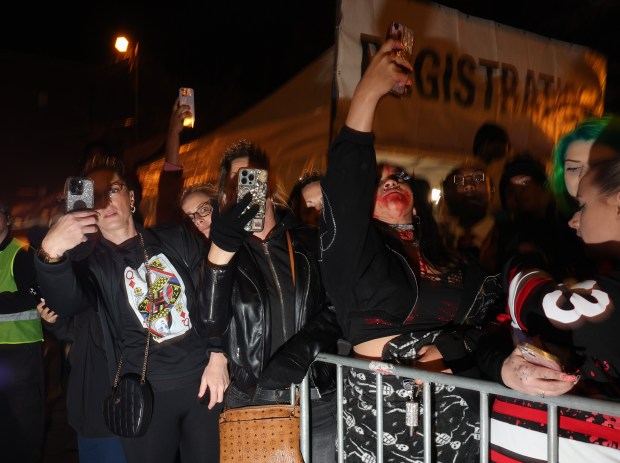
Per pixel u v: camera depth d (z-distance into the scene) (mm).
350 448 2201
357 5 3689
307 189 3396
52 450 4406
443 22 4105
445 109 4113
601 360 1488
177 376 2547
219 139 5664
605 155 1674
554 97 4543
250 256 2441
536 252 2434
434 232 2346
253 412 2283
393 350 2098
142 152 7707
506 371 1579
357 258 2035
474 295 2201
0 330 3383
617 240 1550
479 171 3396
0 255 3430
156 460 2527
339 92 3637
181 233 2756
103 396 2660
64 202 2426
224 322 2248
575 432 1556
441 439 2051
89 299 2490
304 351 2234
